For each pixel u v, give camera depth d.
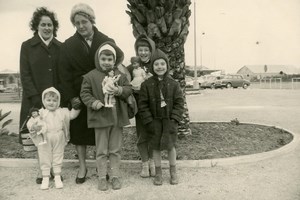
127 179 5.15
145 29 6.59
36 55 5.15
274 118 11.29
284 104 16.25
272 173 5.23
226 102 18.27
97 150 4.78
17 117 14.14
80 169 5.07
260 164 5.72
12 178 5.32
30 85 5.15
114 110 4.78
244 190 4.55
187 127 6.95
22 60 5.21
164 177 5.17
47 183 4.86
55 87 5.25
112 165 4.86
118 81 4.86
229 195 4.39
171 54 6.62
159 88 4.87
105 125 4.69
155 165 4.89
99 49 4.82
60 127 4.90
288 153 6.43
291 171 5.30
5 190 4.80
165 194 4.49
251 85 43.38
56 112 4.93
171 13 6.43
